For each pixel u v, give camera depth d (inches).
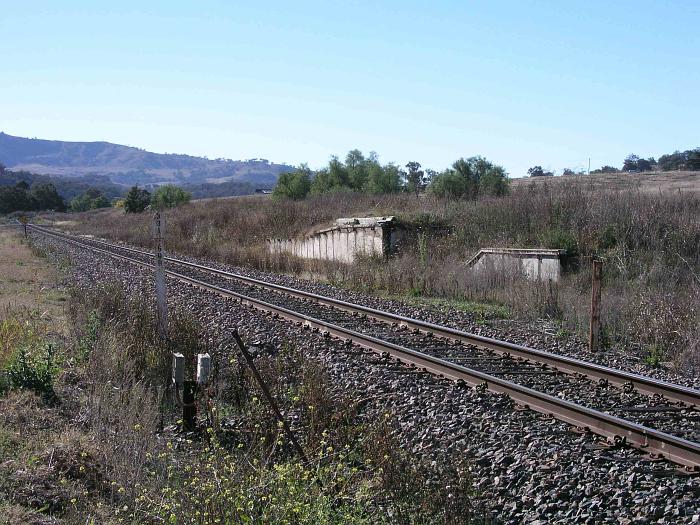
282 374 413.7
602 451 300.5
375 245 1117.7
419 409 364.5
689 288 706.8
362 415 355.3
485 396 385.4
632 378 410.6
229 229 1733.5
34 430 318.0
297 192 2664.9
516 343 567.2
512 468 283.3
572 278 815.1
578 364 447.5
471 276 854.5
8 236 2349.9
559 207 1098.1
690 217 959.0
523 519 245.3
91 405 350.9
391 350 493.0
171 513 227.6
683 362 500.4
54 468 272.5
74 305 649.6
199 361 356.8
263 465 270.4
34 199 5403.5
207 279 1007.6
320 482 261.9
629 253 894.4
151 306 608.1
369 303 792.3
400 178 2586.1
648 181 2347.4
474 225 1134.4
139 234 2126.0
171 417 353.1
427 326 593.6
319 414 336.5
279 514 230.8
